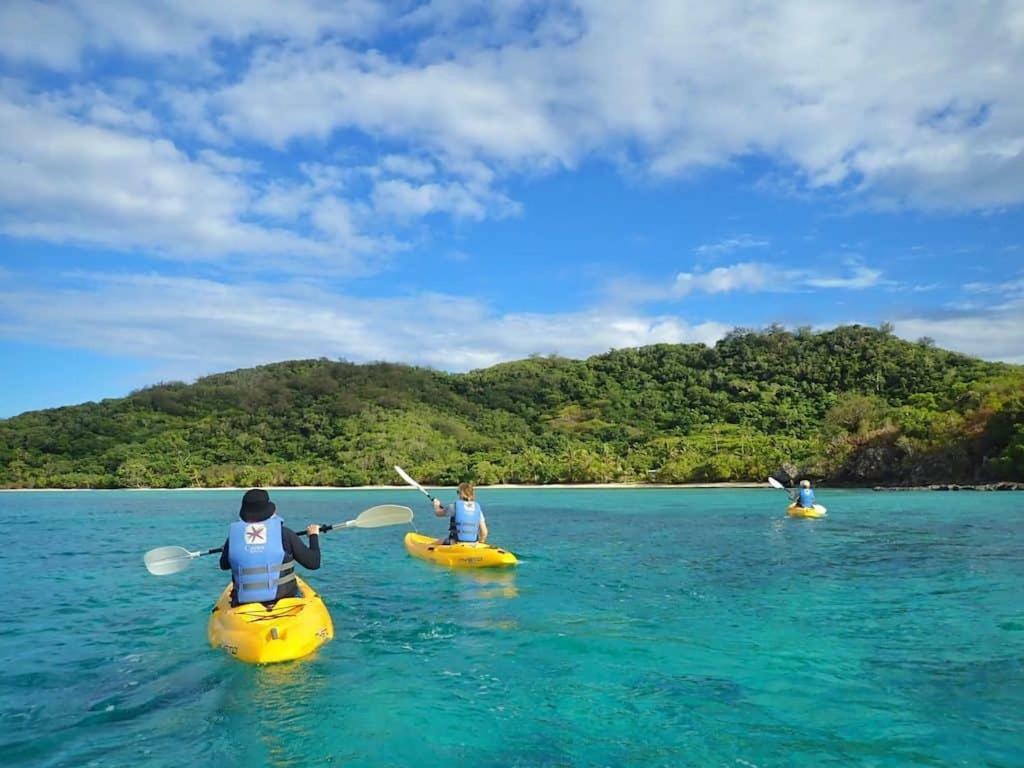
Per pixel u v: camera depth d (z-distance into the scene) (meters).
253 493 7.43
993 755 4.50
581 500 37.09
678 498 37.38
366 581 11.18
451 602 9.45
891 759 4.45
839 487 44.72
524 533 19.11
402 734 4.95
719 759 4.49
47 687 6.14
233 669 6.43
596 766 4.42
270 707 5.49
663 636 7.55
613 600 9.53
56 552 16.42
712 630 7.81
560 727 5.06
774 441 55.81
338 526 8.70
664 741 4.79
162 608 9.63
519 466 57.41
